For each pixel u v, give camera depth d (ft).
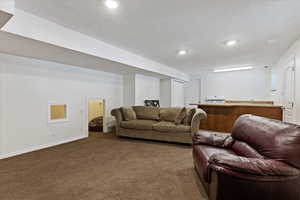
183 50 13.12
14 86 10.44
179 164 8.89
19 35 7.12
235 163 4.42
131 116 15.06
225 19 7.98
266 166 4.25
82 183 6.89
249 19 7.98
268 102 18.47
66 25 8.64
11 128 10.28
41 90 11.94
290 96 12.12
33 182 6.95
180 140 12.39
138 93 19.10
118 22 8.32
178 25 8.66
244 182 4.28
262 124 5.94
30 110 11.27
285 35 10.02
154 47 12.34
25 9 7.10
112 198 5.89
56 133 12.92
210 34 9.86
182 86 26.73
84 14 7.54
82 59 11.55
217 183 4.66
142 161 9.30
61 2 6.59
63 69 13.47
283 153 4.50
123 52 12.92
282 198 4.17
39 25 7.78
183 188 6.53
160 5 6.79
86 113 15.51
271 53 13.97
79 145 12.50
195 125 12.00
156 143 13.05
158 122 14.23
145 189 6.46
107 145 12.49
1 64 9.88
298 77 10.57
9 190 6.36
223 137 7.91
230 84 23.93
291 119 11.80
